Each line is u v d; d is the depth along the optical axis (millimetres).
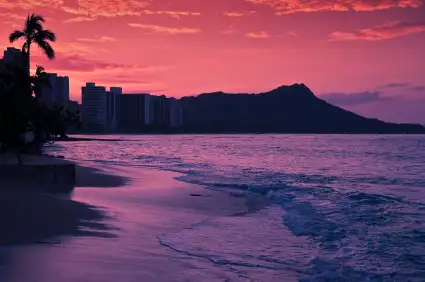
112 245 9195
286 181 27375
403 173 35719
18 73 46719
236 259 8930
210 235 11242
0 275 6691
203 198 18734
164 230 11422
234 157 59781
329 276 7918
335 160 55188
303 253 9602
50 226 10539
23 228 10148
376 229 12250
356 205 16828
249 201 18484
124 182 23359
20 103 43781
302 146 114062
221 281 7391
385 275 8031
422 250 9836
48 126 73062
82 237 9664
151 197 18062
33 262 7473
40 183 20297
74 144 115625
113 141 153875
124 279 6996
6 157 37219
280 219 13992
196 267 8141
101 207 14148
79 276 6902
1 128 42969
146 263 8086
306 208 16312
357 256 9352
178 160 49719
